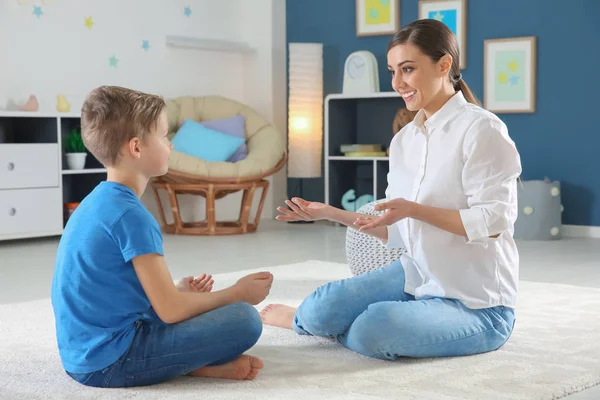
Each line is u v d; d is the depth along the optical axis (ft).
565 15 19.19
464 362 7.77
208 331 6.93
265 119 21.83
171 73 21.84
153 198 21.24
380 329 7.69
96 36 20.17
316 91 21.95
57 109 18.74
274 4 23.22
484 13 20.25
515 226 18.72
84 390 6.91
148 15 21.25
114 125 6.77
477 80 20.42
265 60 23.30
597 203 19.04
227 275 13.32
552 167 19.58
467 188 7.55
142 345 6.86
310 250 16.71
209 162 19.10
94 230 6.68
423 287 8.05
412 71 7.64
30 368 7.66
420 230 7.78
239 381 7.18
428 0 20.99
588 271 13.96
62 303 6.83
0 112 16.97
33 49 18.93
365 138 22.24
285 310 9.29
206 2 22.62
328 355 8.07
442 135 7.73
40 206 17.92
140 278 6.66
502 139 7.46
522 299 11.09
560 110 19.38
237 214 23.30
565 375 7.36
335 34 22.72
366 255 11.80
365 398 6.70
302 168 21.99
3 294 11.93
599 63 18.83
